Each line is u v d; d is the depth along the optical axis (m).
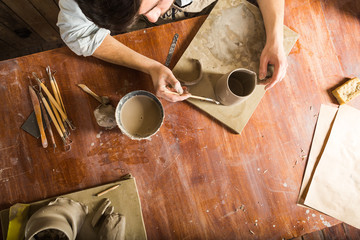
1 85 0.86
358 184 0.89
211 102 0.89
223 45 0.91
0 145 0.84
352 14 0.98
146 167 0.86
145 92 0.79
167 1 0.58
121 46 0.86
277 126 0.91
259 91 0.90
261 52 0.92
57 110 0.86
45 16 1.34
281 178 0.89
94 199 0.81
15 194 0.81
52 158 0.84
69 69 0.88
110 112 0.83
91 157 0.85
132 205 0.81
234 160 0.89
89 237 0.77
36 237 0.71
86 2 0.45
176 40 0.93
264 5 0.90
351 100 0.94
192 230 0.84
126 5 0.44
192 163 0.87
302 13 0.97
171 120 0.89
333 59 0.96
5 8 1.15
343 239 1.20
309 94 0.94
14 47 1.52
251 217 0.86
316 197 0.87
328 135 0.92
